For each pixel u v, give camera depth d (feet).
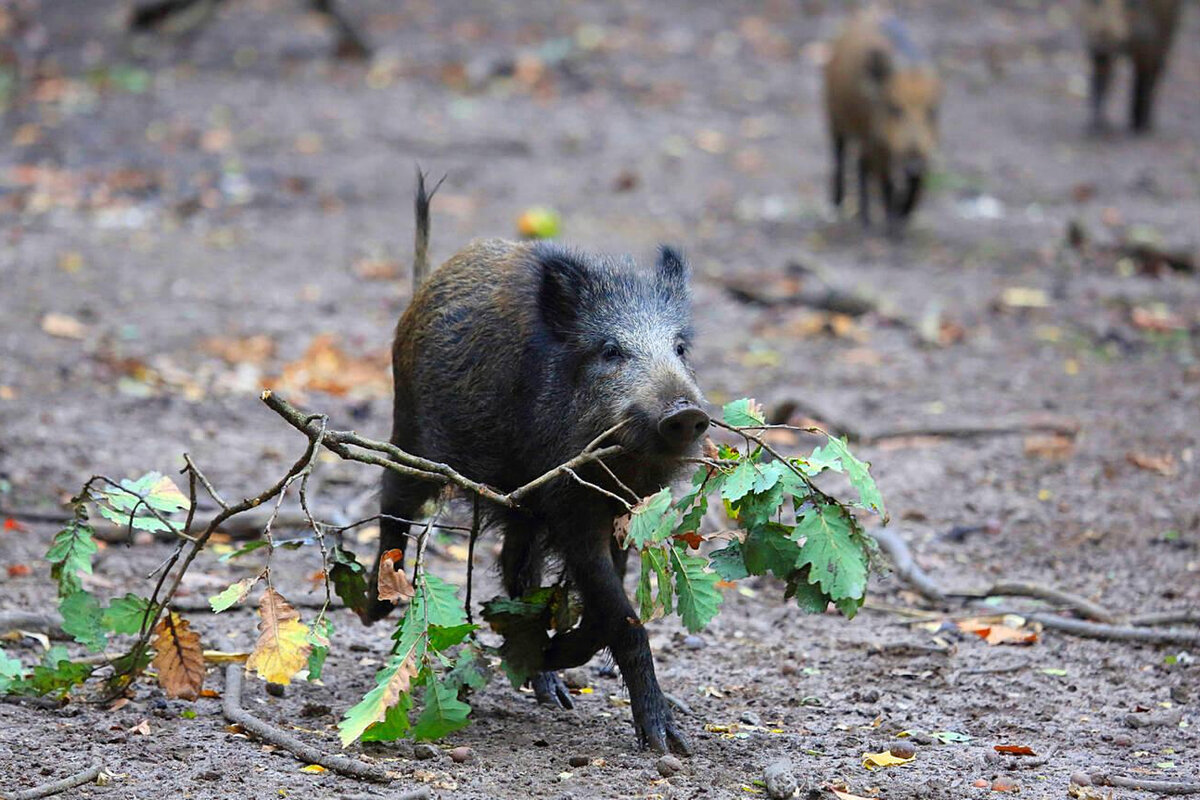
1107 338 54.24
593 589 24.43
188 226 65.92
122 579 32.19
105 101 86.07
